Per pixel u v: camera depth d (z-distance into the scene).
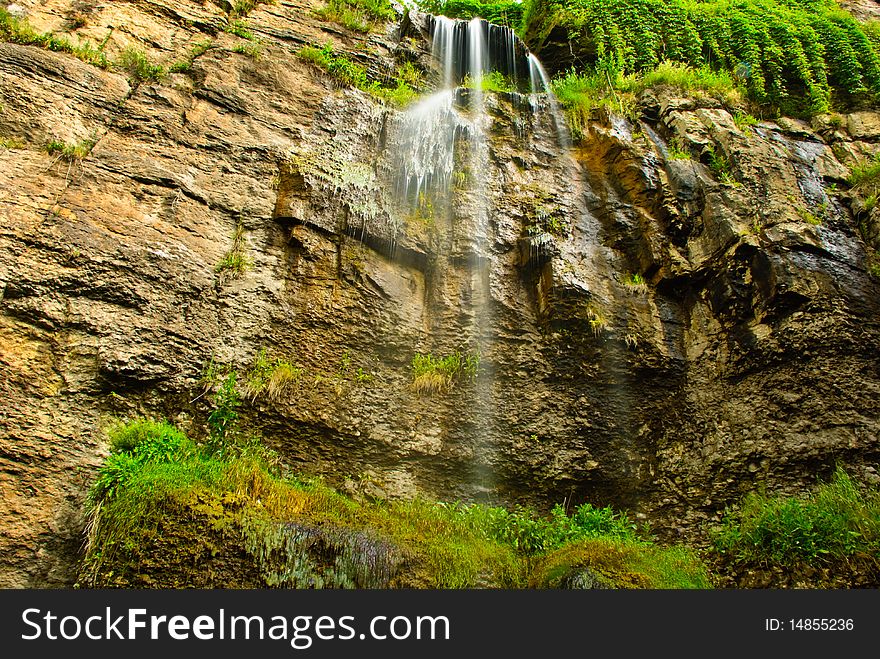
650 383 7.53
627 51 12.38
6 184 5.89
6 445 4.71
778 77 11.37
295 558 4.34
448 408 6.99
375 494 6.16
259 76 8.81
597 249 8.54
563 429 7.07
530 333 7.63
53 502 4.67
